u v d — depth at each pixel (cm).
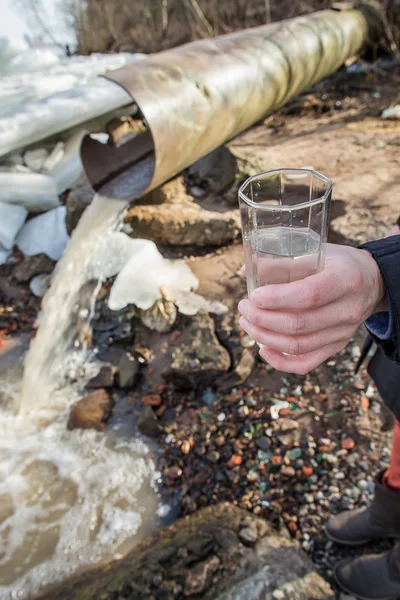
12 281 354
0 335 325
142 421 255
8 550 214
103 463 246
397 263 78
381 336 82
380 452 213
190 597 167
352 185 377
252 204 75
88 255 315
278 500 207
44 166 390
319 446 221
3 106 412
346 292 73
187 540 186
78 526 221
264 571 173
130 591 171
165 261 326
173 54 334
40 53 580
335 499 202
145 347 289
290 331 73
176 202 360
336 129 500
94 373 288
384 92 579
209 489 220
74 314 308
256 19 822
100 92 385
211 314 293
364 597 171
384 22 614
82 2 1002
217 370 258
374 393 237
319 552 189
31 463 250
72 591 185
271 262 77
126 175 335
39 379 292
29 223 373
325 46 467
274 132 518
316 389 246
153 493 229
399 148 432
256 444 230
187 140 307
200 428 246
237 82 342
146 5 921
